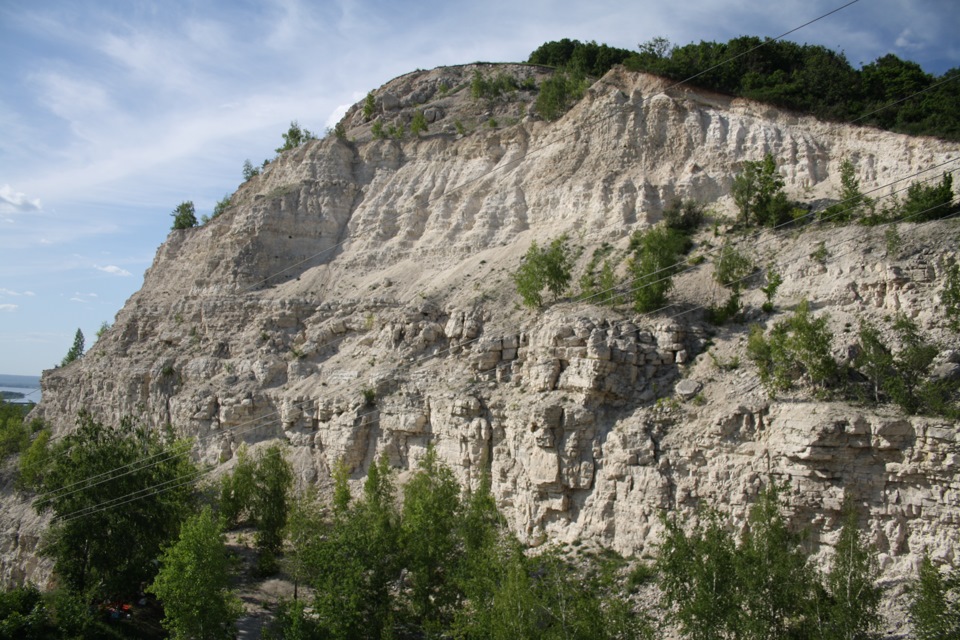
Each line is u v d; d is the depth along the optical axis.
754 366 37.94
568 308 45.62
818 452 31.42
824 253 42.41
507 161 63.09
